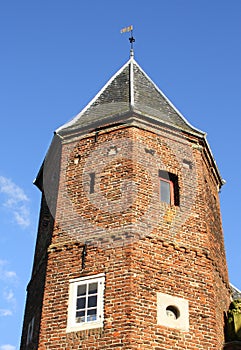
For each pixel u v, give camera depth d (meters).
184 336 13.09
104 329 12.70
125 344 12.19
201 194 16.45
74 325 13.20
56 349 13.02
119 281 13.30
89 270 13.97
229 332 14.83
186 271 14.29
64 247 14.80
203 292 14.21
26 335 16.28
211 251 15.76
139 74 20.66
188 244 14.88
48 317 13.70
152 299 13.22
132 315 12.62
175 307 13.48
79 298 13.66
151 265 13.80
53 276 14.42
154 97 19.58
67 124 18.20
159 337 12.70
